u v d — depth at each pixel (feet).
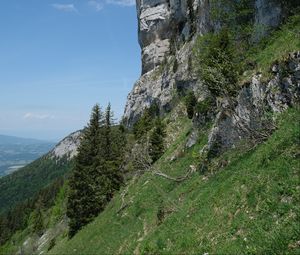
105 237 113.09
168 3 393.91
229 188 55.16
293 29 79.15
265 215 39.91
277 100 64.69
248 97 72.79
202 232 51.47
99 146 198.80
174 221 66.23
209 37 90.27
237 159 67.67
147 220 90.53
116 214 123.75
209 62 80.38
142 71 416.87
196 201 65.77
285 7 92.99
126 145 216.54
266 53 78.69
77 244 139.74
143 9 412.16
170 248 57.00
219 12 112.88
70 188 188.34
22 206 500.74
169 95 291.99
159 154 166.71
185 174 98.68
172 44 372.99
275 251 31.40
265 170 47.47
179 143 133.90
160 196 101.09
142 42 415.23
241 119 67.72
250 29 98.12
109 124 240.94
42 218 401.90
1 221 467.11
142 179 134.31
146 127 240.94
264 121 63.10
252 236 38.17
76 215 176.96
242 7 107.24
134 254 74.08
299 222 32.71
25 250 308.81
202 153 91.97
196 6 282.15
